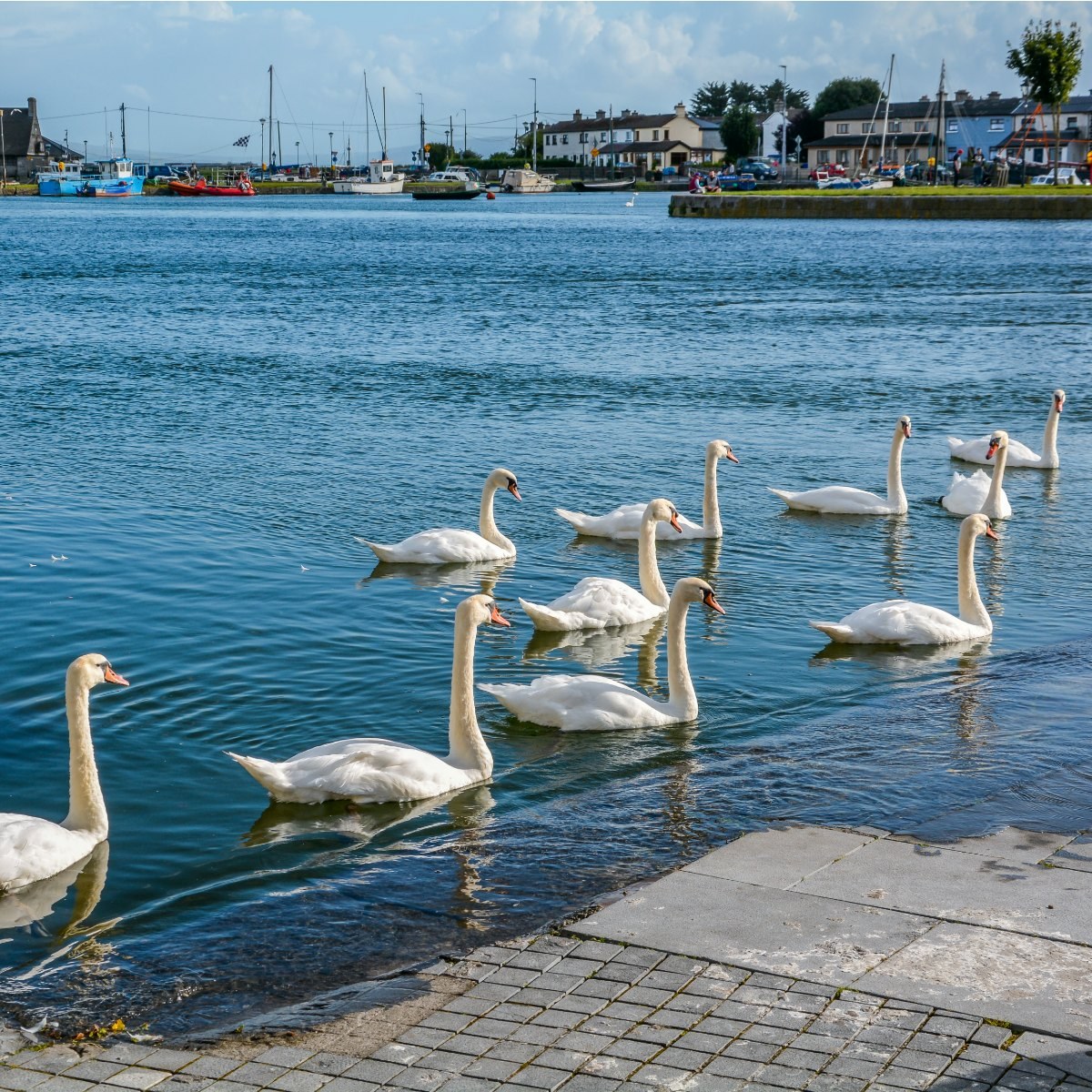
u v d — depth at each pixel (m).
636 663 14.42
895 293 54.12
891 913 8.23
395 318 46.47
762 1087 6.47
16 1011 7.66
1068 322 44.38
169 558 17.53
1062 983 7.36
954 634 14.80
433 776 10.84
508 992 7.42
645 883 8.96
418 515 20.34
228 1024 7.40
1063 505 21.98
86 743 10.00
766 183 150.38
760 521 20.75
